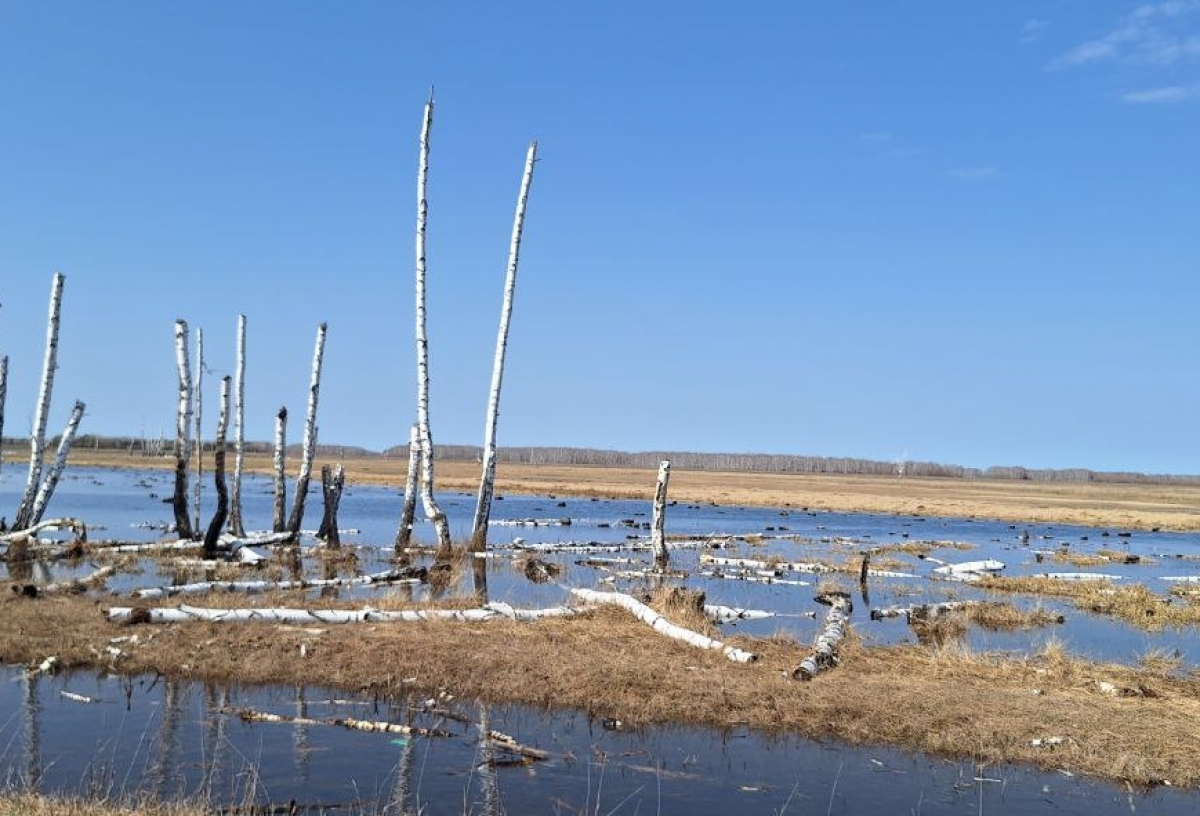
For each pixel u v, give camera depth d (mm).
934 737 11023
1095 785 10016
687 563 29547
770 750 10727
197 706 11430
